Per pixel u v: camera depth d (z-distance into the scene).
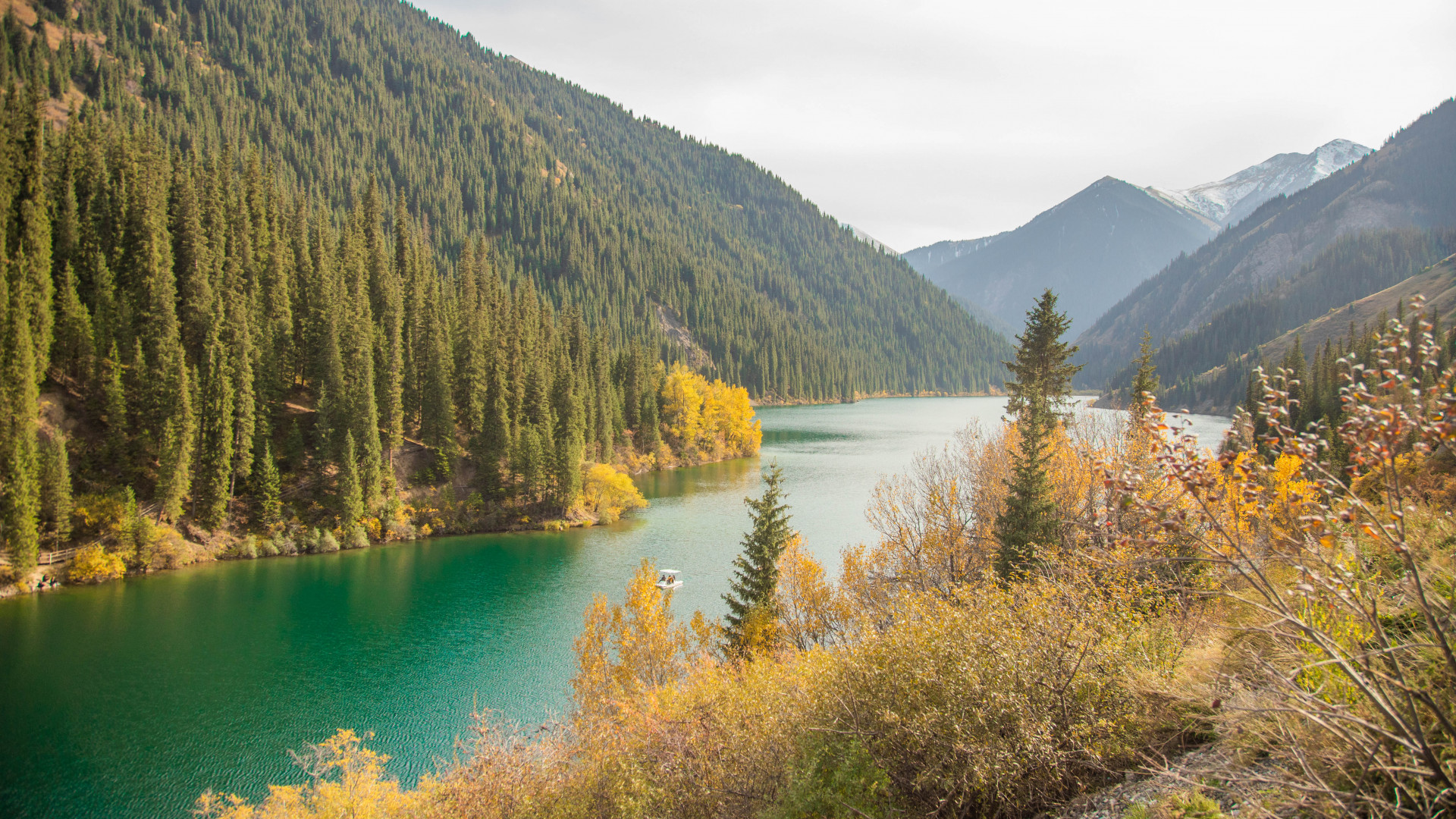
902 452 124.06
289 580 56.62
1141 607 13.58
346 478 66.81
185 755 32.69
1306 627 6.70
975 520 37.72
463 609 51.03
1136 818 9.09
